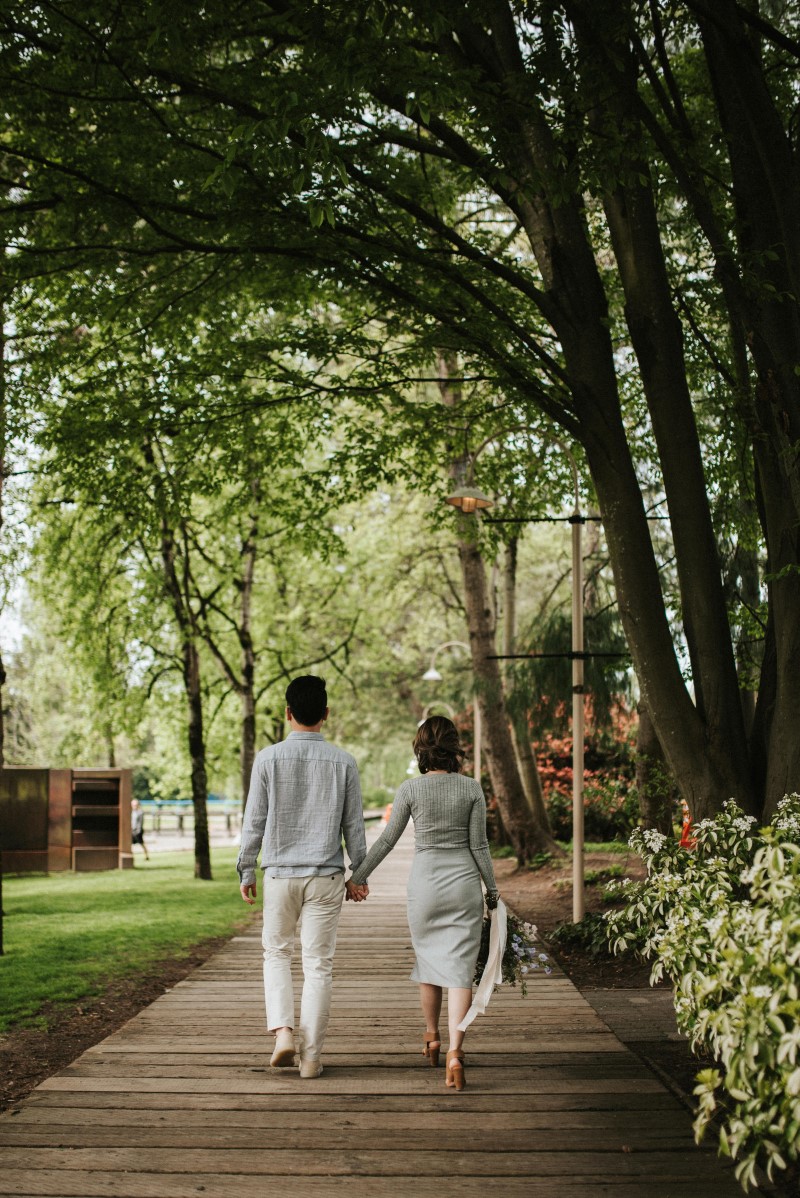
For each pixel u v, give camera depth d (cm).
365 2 580
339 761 498
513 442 1312
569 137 664
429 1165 382
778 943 308
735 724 708
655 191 824
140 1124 426
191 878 1708
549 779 2059
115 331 1051
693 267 1000
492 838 2112
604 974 790
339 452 1246
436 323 949
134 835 2294
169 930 1036
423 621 3275
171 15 646
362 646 3064
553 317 785
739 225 696
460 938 477
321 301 1091
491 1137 411
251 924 1095
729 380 870
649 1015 645
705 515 729
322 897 487
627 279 743
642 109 674
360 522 2672
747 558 1052
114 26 737
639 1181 368
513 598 1805
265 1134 414
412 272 881
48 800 1909
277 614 2288
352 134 805
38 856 1892
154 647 1842
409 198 899
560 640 1488
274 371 1048
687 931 431
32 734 3234
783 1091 303
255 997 675
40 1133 416
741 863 523
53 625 2436
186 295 935
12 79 784
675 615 1112
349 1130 418
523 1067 510
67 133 843
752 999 309
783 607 682
